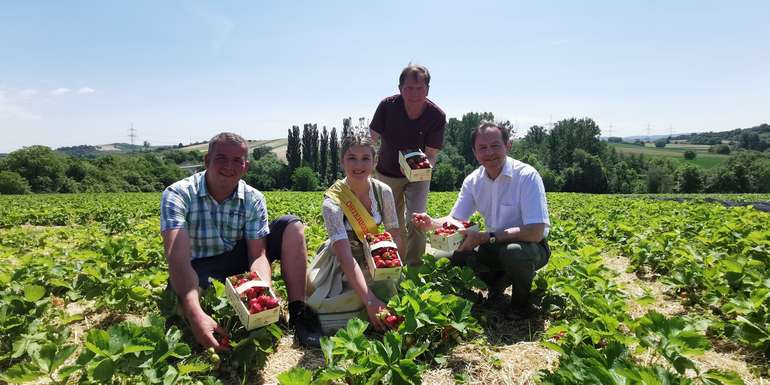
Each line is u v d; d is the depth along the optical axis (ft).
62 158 231.91
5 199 90.27
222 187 12.09
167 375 8.70
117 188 223.71
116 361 8.61
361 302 12.32
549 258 15.40
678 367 8.84
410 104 16.53
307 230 25.62
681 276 15.26
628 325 10.66
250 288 10.25
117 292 13.28
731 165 226.58
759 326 11.09
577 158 240.53
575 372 8.29
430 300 11.37
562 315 13.29
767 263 16.83
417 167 14.70
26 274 15.07
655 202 60.34
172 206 11.51
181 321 11.89
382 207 13.56
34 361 8.73
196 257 12.69
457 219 15.67
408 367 8.81
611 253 22.93
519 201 14.14
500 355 10.94
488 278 15.12
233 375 10.07
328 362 9.42
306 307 12.52
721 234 21.98
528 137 309.01
